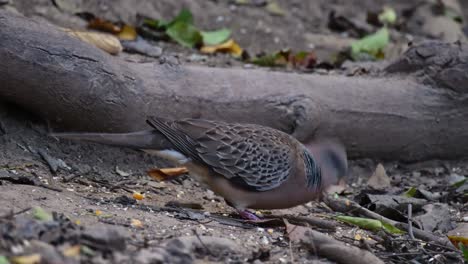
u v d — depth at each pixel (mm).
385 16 17938
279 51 15031
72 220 8703
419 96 13430
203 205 11031
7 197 9195
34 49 11016
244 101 12336
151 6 16625
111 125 11617
